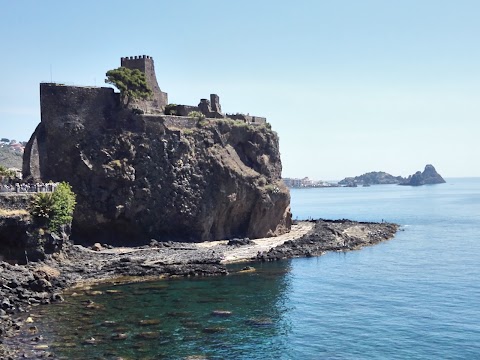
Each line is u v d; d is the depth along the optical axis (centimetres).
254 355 5259
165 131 11944
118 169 11081
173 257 9800
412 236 14912
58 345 5303
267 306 7038
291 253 10981
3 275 7081
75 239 10806
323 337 5809
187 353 5231
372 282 8538
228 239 12962
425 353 5341
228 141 13588
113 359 4978
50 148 10831
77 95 11075
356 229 14800
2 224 7738
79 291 7594
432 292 7812
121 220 11144
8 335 5538
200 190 12225
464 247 12588
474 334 5862
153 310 6719
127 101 11800
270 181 14062
